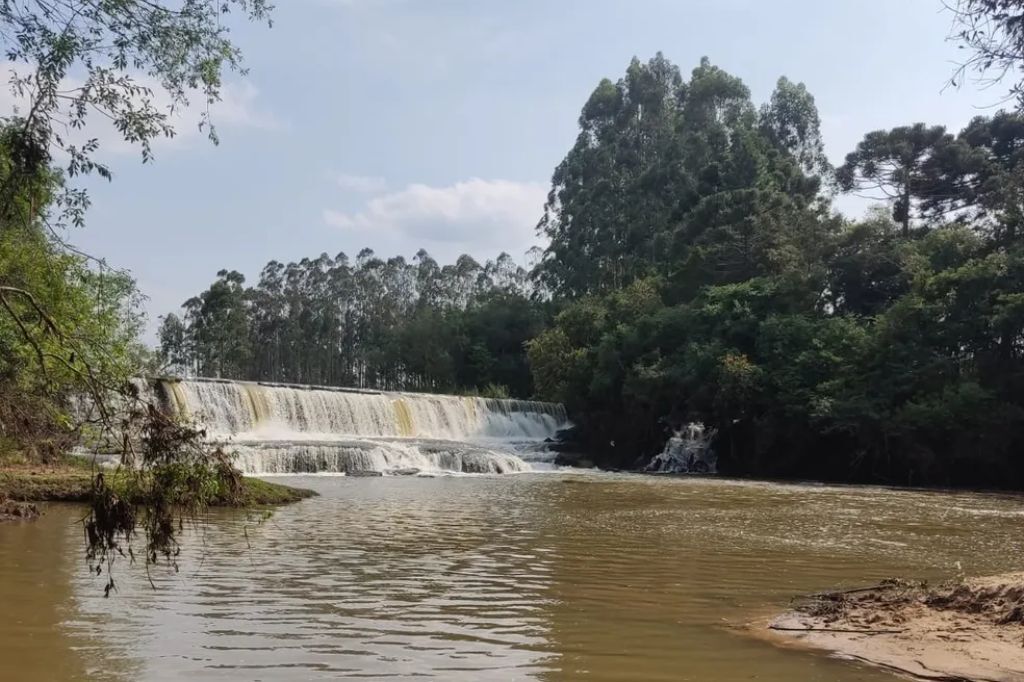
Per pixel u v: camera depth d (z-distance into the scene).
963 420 41.66
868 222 60.62
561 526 20.08
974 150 65.94
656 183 94.50
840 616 9.95
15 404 11.07
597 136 111.69
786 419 47.53
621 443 56.97
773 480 44.25
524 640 8.98
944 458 43.03
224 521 18.86
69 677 7.33
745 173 77.56
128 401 8.41
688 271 66.06
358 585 11.95
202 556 14.12
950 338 45.16
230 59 8.96
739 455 50.66
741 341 53.69
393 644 8.70
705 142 94.19
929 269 50.28
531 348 66.94
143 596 10.77
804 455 48.00
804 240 62.44
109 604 10.24
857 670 7.89
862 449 44.69
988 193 61.69
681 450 50.91
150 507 8.28
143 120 8.58
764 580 13.02
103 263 9.23
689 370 51.97
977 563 15.29
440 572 13.20
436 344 90.25
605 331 63.72
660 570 13.81
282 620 9.65
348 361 116.25
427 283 122.88
